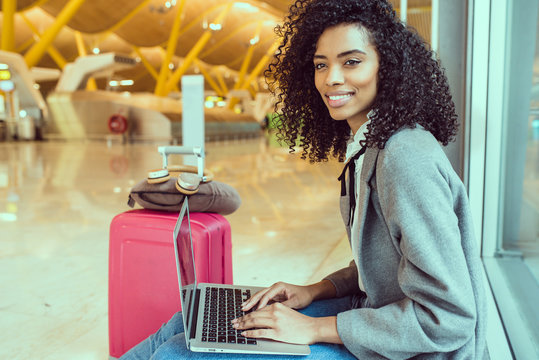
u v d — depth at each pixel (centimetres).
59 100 2206
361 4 95
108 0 2442
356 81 96
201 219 176
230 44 4022
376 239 96
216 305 120
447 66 233
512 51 217
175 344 101
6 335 220
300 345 97
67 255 346
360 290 128
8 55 2098
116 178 791
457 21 229
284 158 1272
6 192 635
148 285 177
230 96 4088
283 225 448
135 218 176
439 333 84
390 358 89
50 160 1147
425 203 82
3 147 1683
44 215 486
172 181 179
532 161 215
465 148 232
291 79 119
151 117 2053
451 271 82
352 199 103
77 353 203
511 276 209
